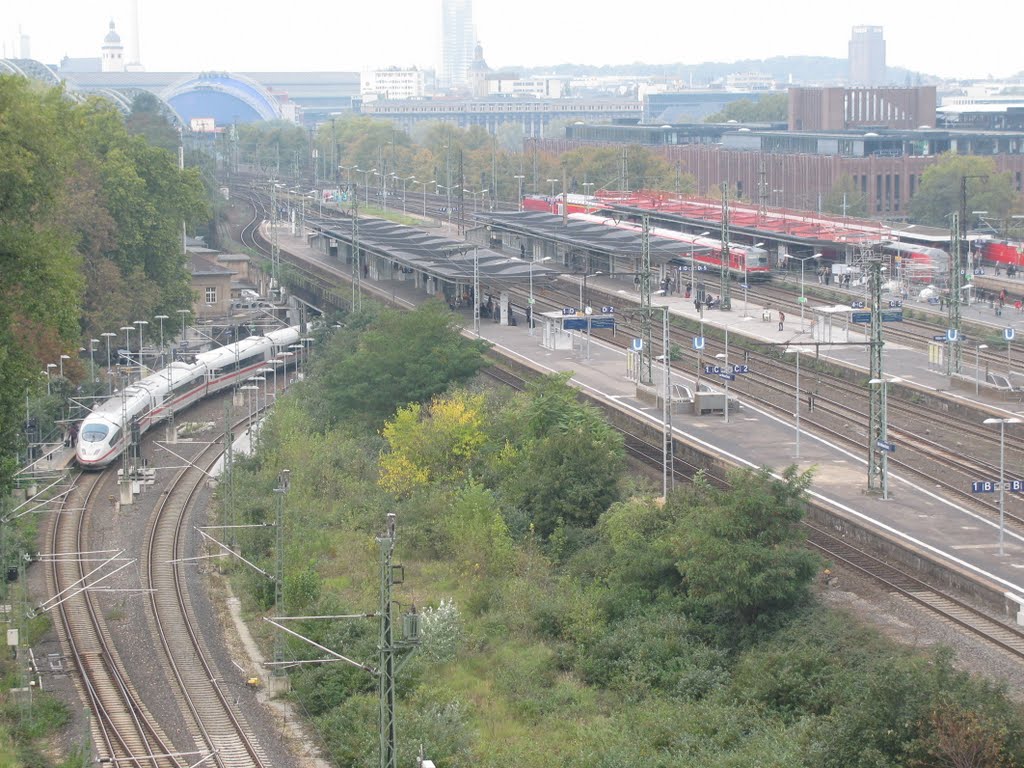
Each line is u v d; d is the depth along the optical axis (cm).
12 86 9581
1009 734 6494
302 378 18362
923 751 6544
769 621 9094
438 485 13038
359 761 7725
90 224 18100
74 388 16588
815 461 12544
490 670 9231
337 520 12575
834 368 16488
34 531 12188
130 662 9481
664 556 9750
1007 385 14850
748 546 9175
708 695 8431
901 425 14012
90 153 19200
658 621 9331
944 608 9100
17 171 9275
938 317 19275
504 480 12494
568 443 11962
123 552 11981
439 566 11288
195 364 18150
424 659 9194
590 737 7875
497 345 18388
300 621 9819
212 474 14600
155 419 16438
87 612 10444
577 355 17662
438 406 13838
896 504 11188
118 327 18038
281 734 8300
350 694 8794
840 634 8625
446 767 7581
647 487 12012
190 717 8544
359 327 19200
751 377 16312
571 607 9844
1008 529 10506
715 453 12775
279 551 9919
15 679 8969
